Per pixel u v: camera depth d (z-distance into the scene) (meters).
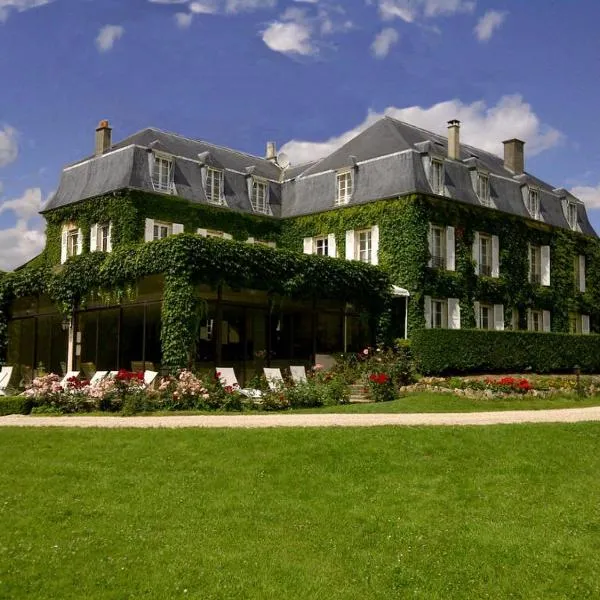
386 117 31.88
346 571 7.51
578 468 11.16
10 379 25.52
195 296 20.02
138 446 11.60
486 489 10.10
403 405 17.77
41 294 26.47
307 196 31.17
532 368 26.84
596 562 7.91
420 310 26.83
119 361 22.64
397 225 27.34
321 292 23.84
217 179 29.75
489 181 30.86
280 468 10.62
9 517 8.73
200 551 7.82
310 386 18.59
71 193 29.31
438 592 7.17
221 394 16.91
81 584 7.09
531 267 32.69
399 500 9.56
